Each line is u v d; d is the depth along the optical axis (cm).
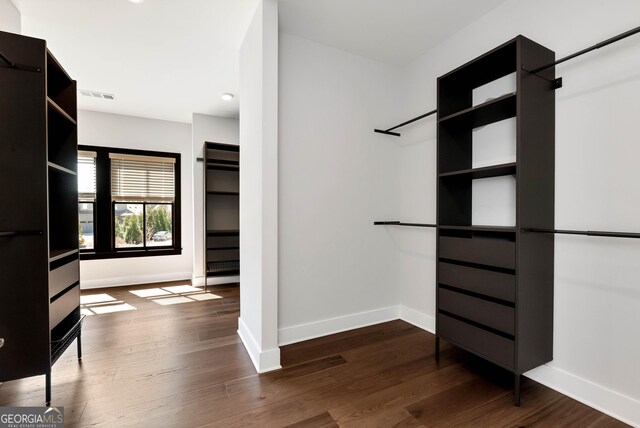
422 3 193
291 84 226
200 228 409
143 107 380
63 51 245
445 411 147
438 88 196
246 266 226
